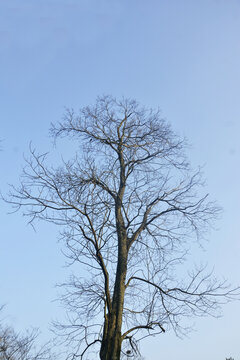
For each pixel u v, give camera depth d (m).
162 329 11.54
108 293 11.41
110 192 12.78
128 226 12.02
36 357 16.80
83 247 11.98
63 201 11.97
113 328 10.88
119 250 11.94
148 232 12.33
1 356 16.44
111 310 11.12
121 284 11.46
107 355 10.51
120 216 12.48
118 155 13.62
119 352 10.62
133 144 13.75
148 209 12.48
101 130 14.02
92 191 12.16
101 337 11.34
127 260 12.01
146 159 13.41
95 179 12.47
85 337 11.53
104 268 11.60
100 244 11.80
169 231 12.35
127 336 11.30
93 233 11.77
